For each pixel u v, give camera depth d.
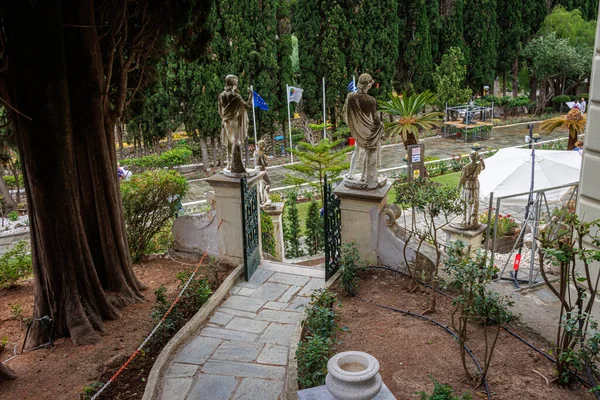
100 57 7.72
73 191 7.18
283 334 7.16
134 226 10.09
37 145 6.80
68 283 7.18
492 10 38.12
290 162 30.14
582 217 5.46
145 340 6.55
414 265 8.02
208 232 9.86
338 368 3.81
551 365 5.45
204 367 6.38
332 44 31.06
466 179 10.87
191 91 27.48
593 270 5.41
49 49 6.57
